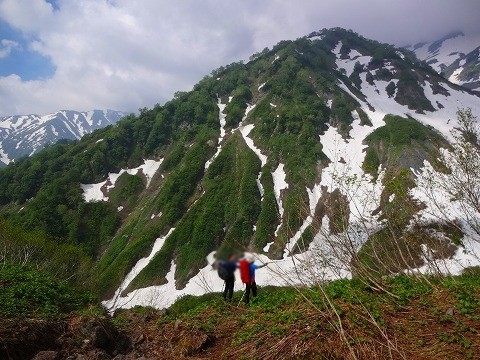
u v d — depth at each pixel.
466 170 10.79
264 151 80.62
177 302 35.03
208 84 123.06
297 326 6.00
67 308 10.51
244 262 7.46
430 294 6.58
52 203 75.31
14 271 12.23
